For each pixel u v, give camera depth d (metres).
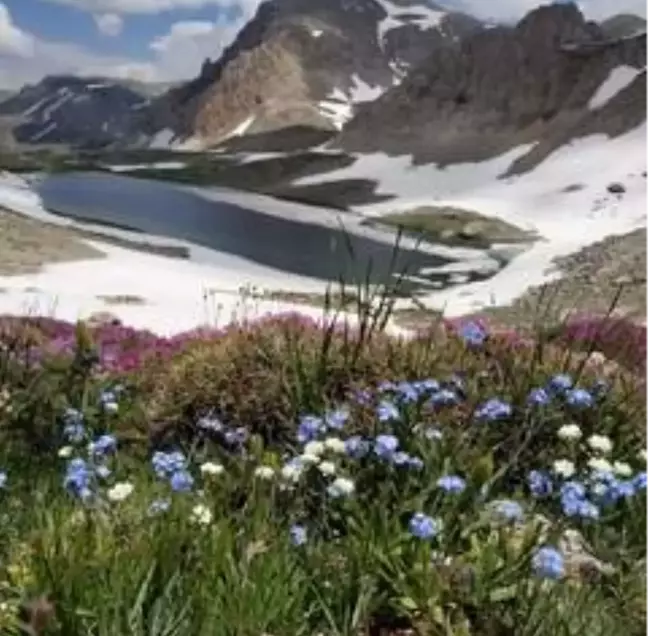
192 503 0.77
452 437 0.88
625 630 0.68
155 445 1.09
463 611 0.65
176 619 0.59
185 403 1.10
